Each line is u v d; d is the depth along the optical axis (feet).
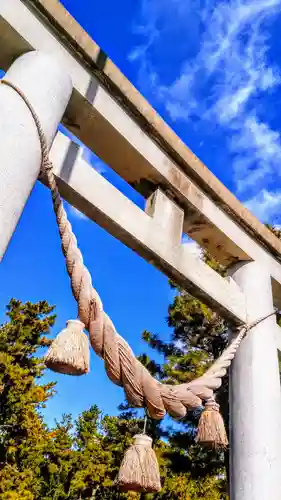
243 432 8.94
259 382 9.40
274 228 31.83
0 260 5.16
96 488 50.47
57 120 6.79
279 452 8.71
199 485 32.81
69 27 7.59
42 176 6.59
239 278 11.13
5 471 45.14
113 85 8.38
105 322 6.34
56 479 52.26
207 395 7.73
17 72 6.65
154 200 9.35
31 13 7.30
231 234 10.80
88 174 7.75
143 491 6.31
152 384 6.56
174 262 8.95
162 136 9.31
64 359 5.53
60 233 6.57
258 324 10.25
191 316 36.19
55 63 7.15
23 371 48.14
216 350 35.60
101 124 8.35
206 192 10.44
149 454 6.48
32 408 48.62
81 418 61.46
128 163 9.14
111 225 8.05
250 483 8.30
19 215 5.60
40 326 54.54
